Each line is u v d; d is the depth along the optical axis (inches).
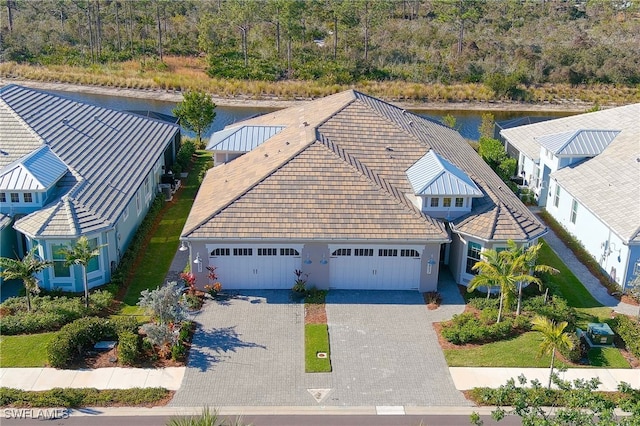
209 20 3457.2
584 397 763.4
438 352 1068.5
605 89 3154.5
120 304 1191.6
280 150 1424.7
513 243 1127.6
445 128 1904.5
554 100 3051.2
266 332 1112.2
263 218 1223.5
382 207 1255.5
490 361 1042.7
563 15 4097.0
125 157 1555.1
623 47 3408.0
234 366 1018.7
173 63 3198.8
